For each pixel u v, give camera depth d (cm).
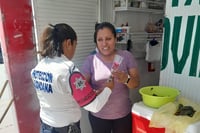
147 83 279
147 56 244
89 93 112
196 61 159
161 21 270
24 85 171
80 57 205
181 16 164
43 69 116
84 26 205
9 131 191
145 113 136
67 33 117
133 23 248
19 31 160
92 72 157
